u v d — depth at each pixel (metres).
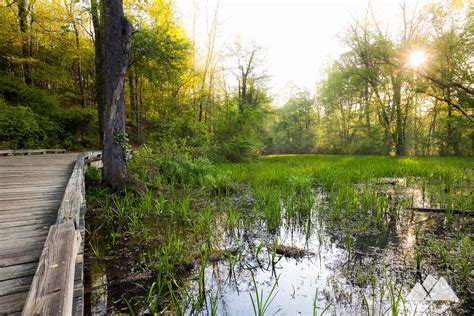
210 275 3.06
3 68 15.59
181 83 22.67
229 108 17.17
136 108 20.36
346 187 6.97
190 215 5.16
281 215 5.45
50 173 6.47
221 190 7.59
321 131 44.16
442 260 3.33
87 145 16.81
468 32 15.73
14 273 2.02
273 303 2.54
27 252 2.37
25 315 1.21
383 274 3.03
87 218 4.95
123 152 6.36
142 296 2.61
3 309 1.60
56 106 15.73
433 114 25.75
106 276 2.96
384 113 25.39
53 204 3.87
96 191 6.18
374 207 5.78
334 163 14.77
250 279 2.98
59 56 17.97
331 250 3.75
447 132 22.66
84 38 19.92
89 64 20.36
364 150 30.73
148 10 16.89
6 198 4.18
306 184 7.63
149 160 9.35
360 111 32.00
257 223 4.98
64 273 1.59
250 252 3.70
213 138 16.80
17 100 14.39
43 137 14.06
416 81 10.50
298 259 3.48
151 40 13.43
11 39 14.74
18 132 12.48
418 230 4.38
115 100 6.12
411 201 6.25
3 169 7.04
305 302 2.55
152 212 5.34
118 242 3.94
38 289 1.42
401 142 24.95
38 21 15.71
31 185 5.13
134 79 20.55
